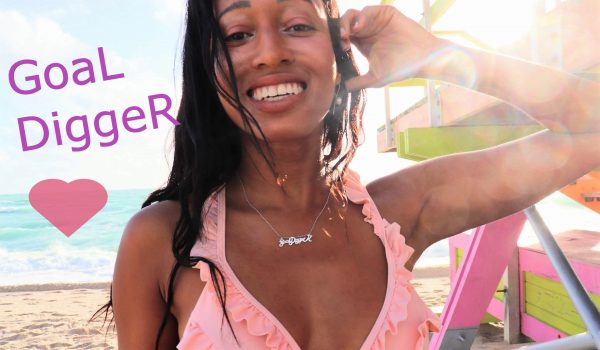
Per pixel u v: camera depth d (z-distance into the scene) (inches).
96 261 777.6
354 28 51.9
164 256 46.1
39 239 913.5
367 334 44.9
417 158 117.9
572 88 52.4
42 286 498.9
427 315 47.9
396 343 45.4
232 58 43.4
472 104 88.5
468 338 101.1
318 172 50.7
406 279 48.4
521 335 162.9
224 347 42.0
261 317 43.1
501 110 101.6
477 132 108.9
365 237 50.1
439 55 53.1
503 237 99.3
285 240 47.4
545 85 52.6
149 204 51.1
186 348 42.5
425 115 114.2
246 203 48.9
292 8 43.1
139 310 46.3
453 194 56.2
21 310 368.8
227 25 43.5
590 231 157.0
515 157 55.8
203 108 47.7
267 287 44.9
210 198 48.0
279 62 42.6
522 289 158.1
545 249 65.9
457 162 57.4
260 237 47.4
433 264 584.7
